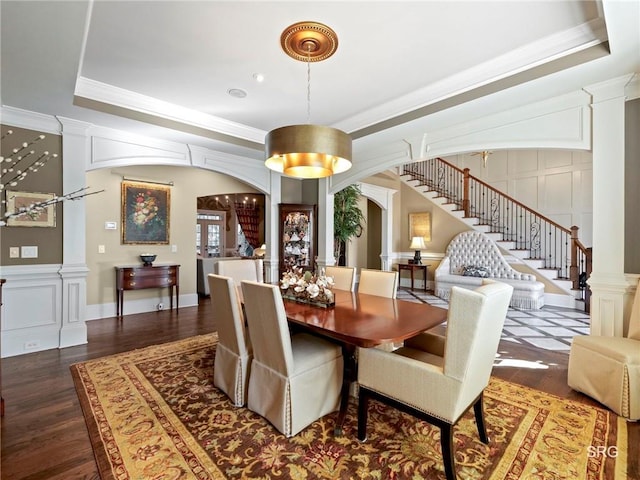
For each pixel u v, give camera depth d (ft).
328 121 12.73
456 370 5.08
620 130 8.24
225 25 7.03
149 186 17.30
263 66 8.73
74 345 11.47
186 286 18.60
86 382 8.55
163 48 7.89
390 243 27.04
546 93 8.95
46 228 10.96
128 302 16.44
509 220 24.84
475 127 10.80
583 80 8.25
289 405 6.33
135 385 8.42
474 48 7.95
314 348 7.23
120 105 10.53
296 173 9.08
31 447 5.94
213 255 33.30
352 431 6.57
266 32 7.29
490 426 6.72
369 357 6.12
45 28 6.34
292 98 10.77
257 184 17.12
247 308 6.95
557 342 12.34
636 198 8.17
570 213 22.33
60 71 7.98
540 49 7.81
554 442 6.19
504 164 25.22
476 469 5.46
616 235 8.39
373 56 8.27
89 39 7.50
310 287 8.31
